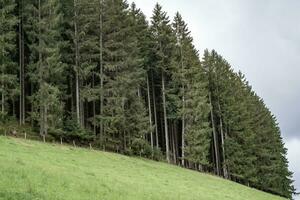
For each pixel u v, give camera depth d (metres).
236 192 57.69
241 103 92.00
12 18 57.66
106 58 67.69
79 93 65.25
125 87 64.75
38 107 58.50
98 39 67.94
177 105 74.75
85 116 72.62
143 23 78.62
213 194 47.66
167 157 72.38
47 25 59.59
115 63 65.38
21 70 62.34
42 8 60.44
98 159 52.19
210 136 85.19
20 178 26.12
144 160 64.50
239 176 81.44
